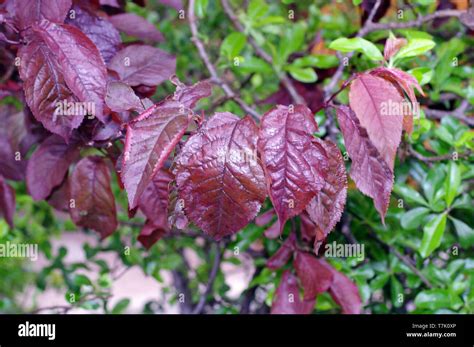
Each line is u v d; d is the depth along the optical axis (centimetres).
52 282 84
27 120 46
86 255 67
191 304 77
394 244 54
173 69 42
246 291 64
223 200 32
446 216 49
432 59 54
